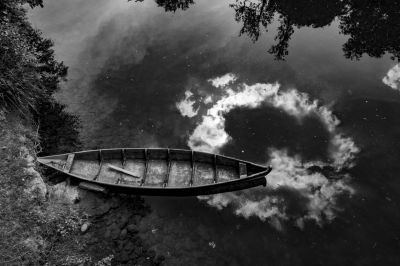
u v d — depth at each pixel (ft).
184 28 52.44
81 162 32.94
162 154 33.88
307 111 38.68
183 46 48.73
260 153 34.73
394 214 28.73
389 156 32.99
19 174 29.01
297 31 50.80
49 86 41.57
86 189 30.99
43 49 46.34
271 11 55.57
